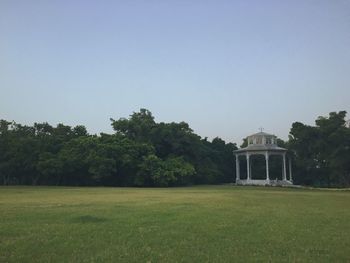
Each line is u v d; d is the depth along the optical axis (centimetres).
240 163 9981
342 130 7831
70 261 1176
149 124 8938
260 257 1234
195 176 8944
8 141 8425
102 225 1834
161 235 1586
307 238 1551
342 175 8219
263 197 4041
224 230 1719
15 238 1512
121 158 7812
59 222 1931
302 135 8381
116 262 1167
